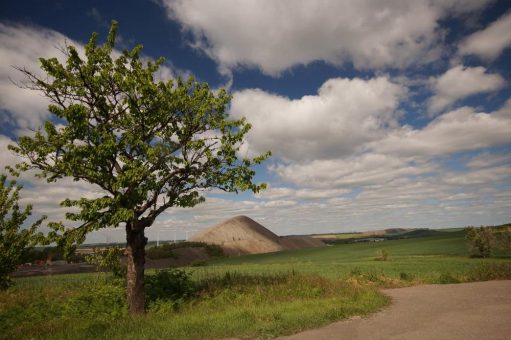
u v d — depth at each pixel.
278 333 10.83
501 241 50.22
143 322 12.83
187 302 16.75
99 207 14.09
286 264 56.50
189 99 17.03
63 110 14.01
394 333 10.62
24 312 16.38
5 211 17.34
